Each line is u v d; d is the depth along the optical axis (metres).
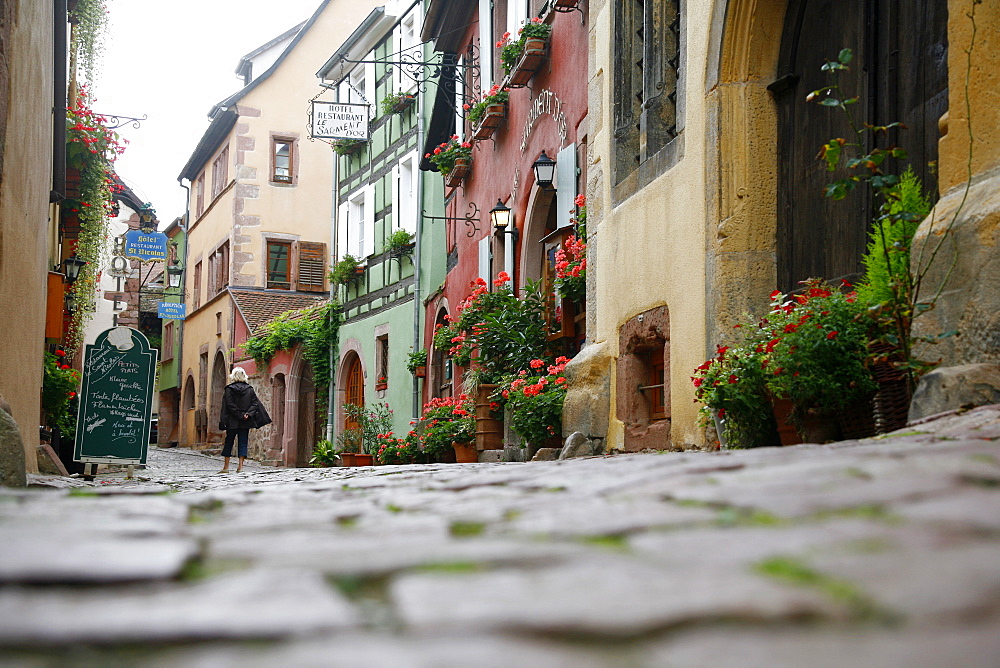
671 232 8.37
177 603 1.28
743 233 7.41
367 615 1.19
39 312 11.01
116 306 35.53
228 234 30.91
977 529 1.59
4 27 7.78
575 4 11.73
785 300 7.25
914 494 2.02
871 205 6.25
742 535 1.68
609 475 3.12
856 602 1.15
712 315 7.50
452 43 18.70
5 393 8.43
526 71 13.49
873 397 5.26
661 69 9.22
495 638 1.03
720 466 2.93
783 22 7.43
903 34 6.01
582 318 11.65
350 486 3.84
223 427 16.67
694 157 7.95
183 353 37.91
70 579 1.46
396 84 22.11
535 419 10.47
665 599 1.20
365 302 23.12
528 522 2.11
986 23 4.95
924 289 5.08
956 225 4.84
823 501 2.02
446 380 17.84
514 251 14.53
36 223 10.38
